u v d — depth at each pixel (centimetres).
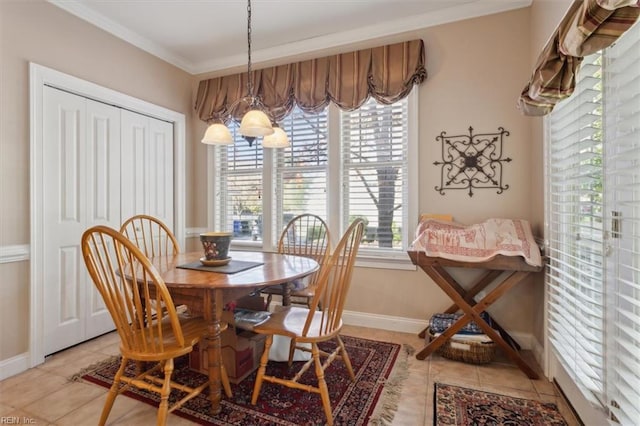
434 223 249
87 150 258
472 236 225
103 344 253
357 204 296
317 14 262
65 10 242
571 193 165
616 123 119
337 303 172
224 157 360
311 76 296
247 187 348
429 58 267
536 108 171
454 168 261
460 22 259
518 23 244
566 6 170
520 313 247
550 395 184
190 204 359
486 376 204
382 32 279
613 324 123
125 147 289
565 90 140
